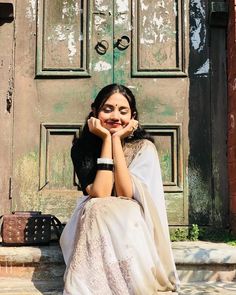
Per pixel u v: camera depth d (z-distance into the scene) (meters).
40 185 3.75
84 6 3.92
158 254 2.46
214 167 3.77
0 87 3.81
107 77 3.87
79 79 3.87
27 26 3.89
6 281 2.83
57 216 3.73
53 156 3.79
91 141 2.71
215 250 2.98
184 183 3.76
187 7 3.93
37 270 2.91
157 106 3.84
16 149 3.78
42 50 3.88
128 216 2.27
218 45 3.89
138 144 2.68
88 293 2.15
